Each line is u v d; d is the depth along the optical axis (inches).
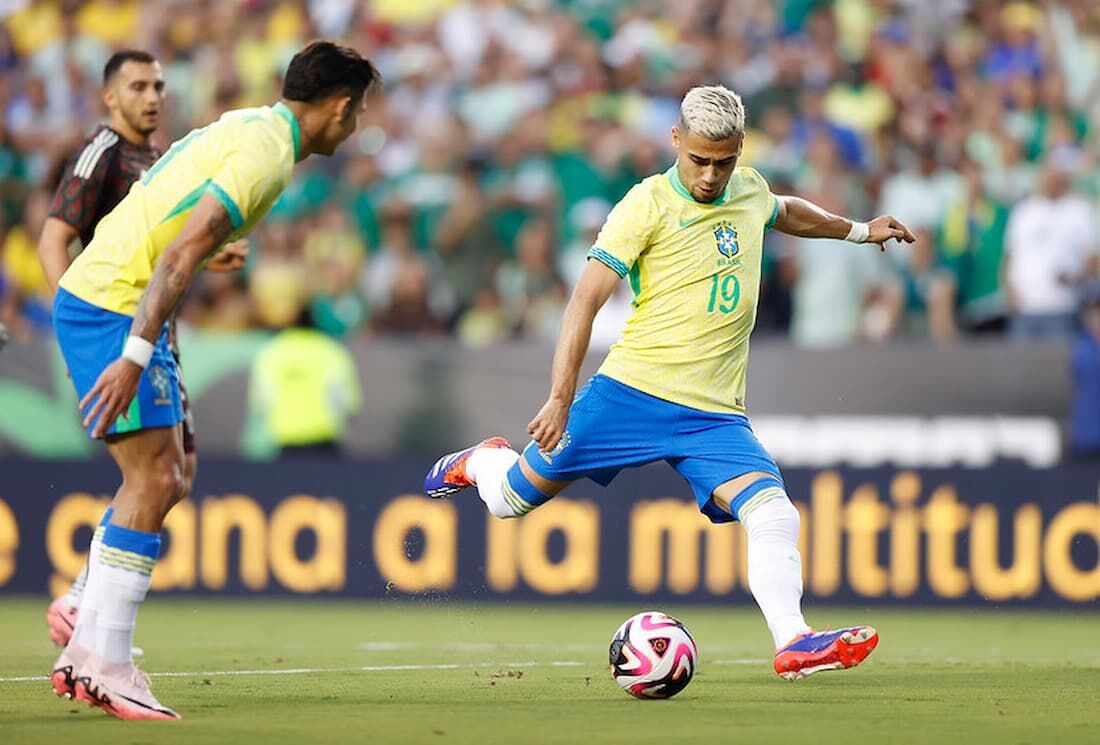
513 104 2192.4
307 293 1791.3
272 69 2338.8
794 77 2187.5
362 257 2015.3
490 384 1724.9
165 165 737.0
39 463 1718.8
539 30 2299.5
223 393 1742.1
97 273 734.5
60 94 2326.5
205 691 872.3
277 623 1482.5
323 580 1704.0
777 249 1900.8
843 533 1663.4
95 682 718.5
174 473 741.9
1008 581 1641.2
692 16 2303.2
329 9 2386.8
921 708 787.4
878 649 1243.8
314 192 2076.8
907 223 1915.6
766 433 1694.1
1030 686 914.7
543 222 1968.5
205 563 1716.3
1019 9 2231.8
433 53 2300.7
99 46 2370.8
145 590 730.8
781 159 2076.8
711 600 1670.8
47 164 2155.5
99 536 758.5
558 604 1684.3
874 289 1884.8
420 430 1731.1
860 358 1683.1
